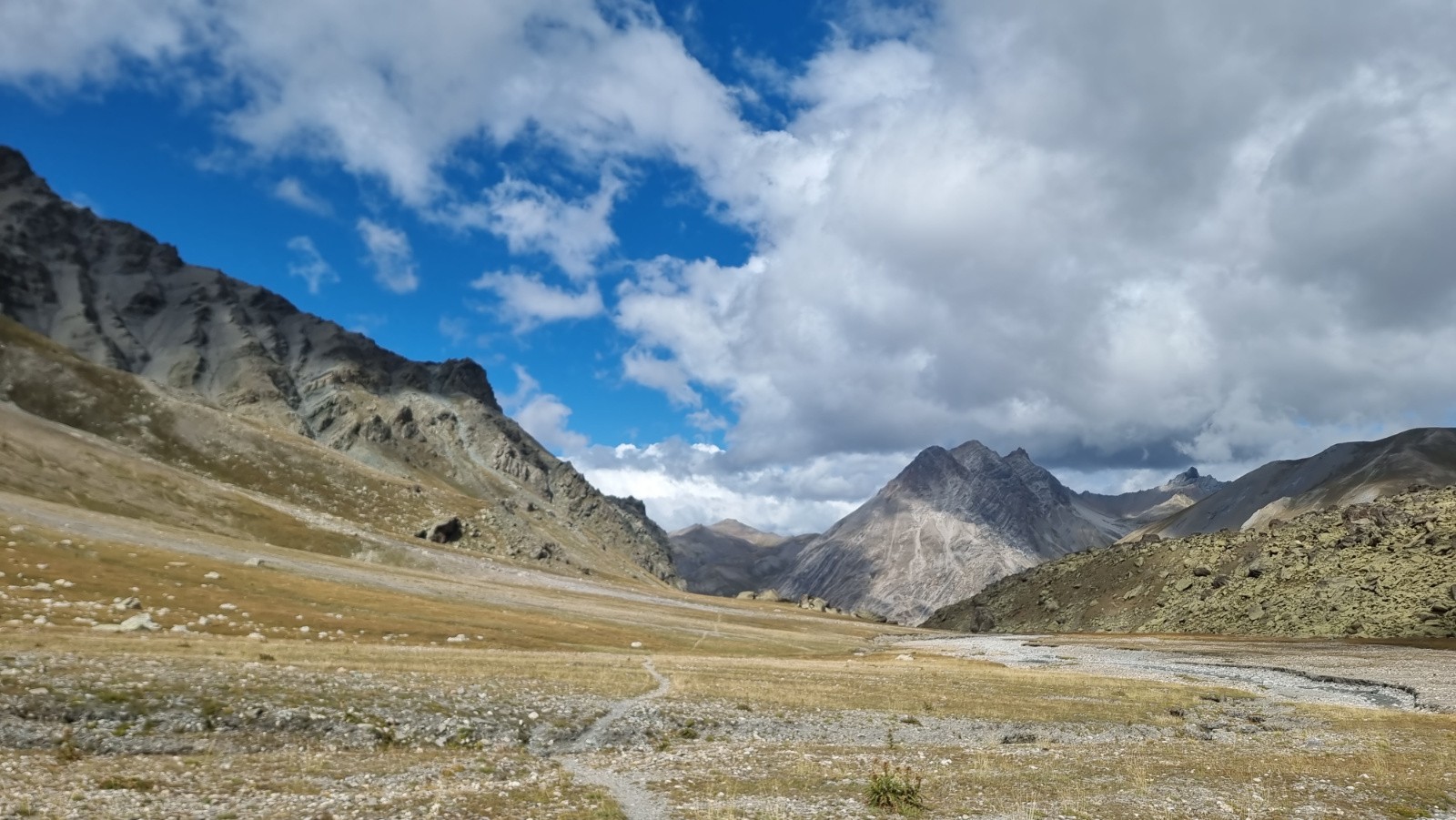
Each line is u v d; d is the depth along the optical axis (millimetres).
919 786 29312
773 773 32906
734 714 47531
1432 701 69625
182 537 129500
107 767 28062
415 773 31531
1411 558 155000
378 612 97938
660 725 43844
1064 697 63125
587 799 27219
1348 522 186875
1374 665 99500
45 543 94562
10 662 37156
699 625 153875
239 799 25531
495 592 152625
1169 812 25734
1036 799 27656
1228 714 57625
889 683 66812
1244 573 187250
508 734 39438
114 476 165500
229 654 49812
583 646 95375
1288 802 27453
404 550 185750
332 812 24016
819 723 47688
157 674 38750
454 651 70625
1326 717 56312
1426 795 28766
